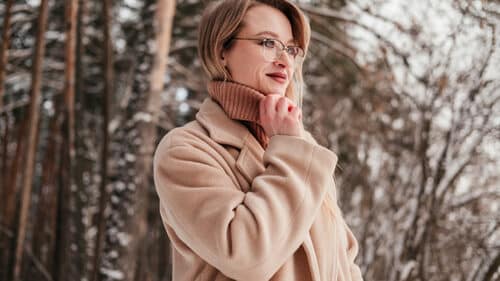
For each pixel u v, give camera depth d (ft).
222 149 4.68
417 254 15.20
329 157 4.51
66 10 16.33
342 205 22.85
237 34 4.90
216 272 4.49
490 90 15.01
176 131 4.80
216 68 4.95
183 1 23.13
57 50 24.22
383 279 16.97
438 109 16.24
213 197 4.27
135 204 18.34
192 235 4.29
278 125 4.65
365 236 19.07
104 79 16.69
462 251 16.31
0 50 16.83
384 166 22.07
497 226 14.46
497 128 14.79
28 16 21.65
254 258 4.06
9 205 19.69
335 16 19.45
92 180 22.03
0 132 23.82
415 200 16.12
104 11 16.76
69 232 17.42
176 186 4.43
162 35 17.88
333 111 25.61
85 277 18.20
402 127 22.65
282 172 4.38
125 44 24.62
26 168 16.62
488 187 17.02
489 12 14.28
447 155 15.26
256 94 4.76
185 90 28.91
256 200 4.20
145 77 20.62
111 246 19.42
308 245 4.46
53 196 20.79
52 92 25.29
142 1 23.56
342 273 4.93
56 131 21.66
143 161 18.17
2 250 18.76
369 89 23.22
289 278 4.43
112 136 23.70
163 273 28.32
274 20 4.90
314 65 25.73
